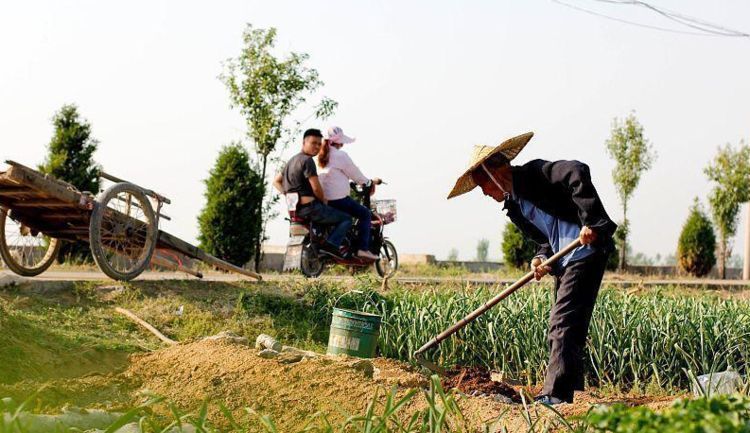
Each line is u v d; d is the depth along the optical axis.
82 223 10.10
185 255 10.79
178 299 9.93
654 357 8.73
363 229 12.51
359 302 10.62
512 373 8.91
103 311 9.19
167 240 10.48
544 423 4.84
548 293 10.29
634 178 26.33
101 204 9.47
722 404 2.94
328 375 5.80
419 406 5.32
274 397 5.52
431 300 9.74
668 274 27.70
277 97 20.52
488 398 6.07
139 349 8.05
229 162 19.41
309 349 9.34
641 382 8.62
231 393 5.58
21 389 5.41
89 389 5.68
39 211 9.95
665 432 2.80
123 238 9.91
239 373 5.88
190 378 5.88
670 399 6.21
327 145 12.21
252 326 9.79
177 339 8.94
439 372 7.12
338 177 12.20
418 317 9.49
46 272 12.09
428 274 20.56
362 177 12.44
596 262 5.81
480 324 9.27
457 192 6.14
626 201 26.50
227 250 19.17
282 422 5.20
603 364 8.73
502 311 9.20
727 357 8.60
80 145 18.66
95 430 4.25
